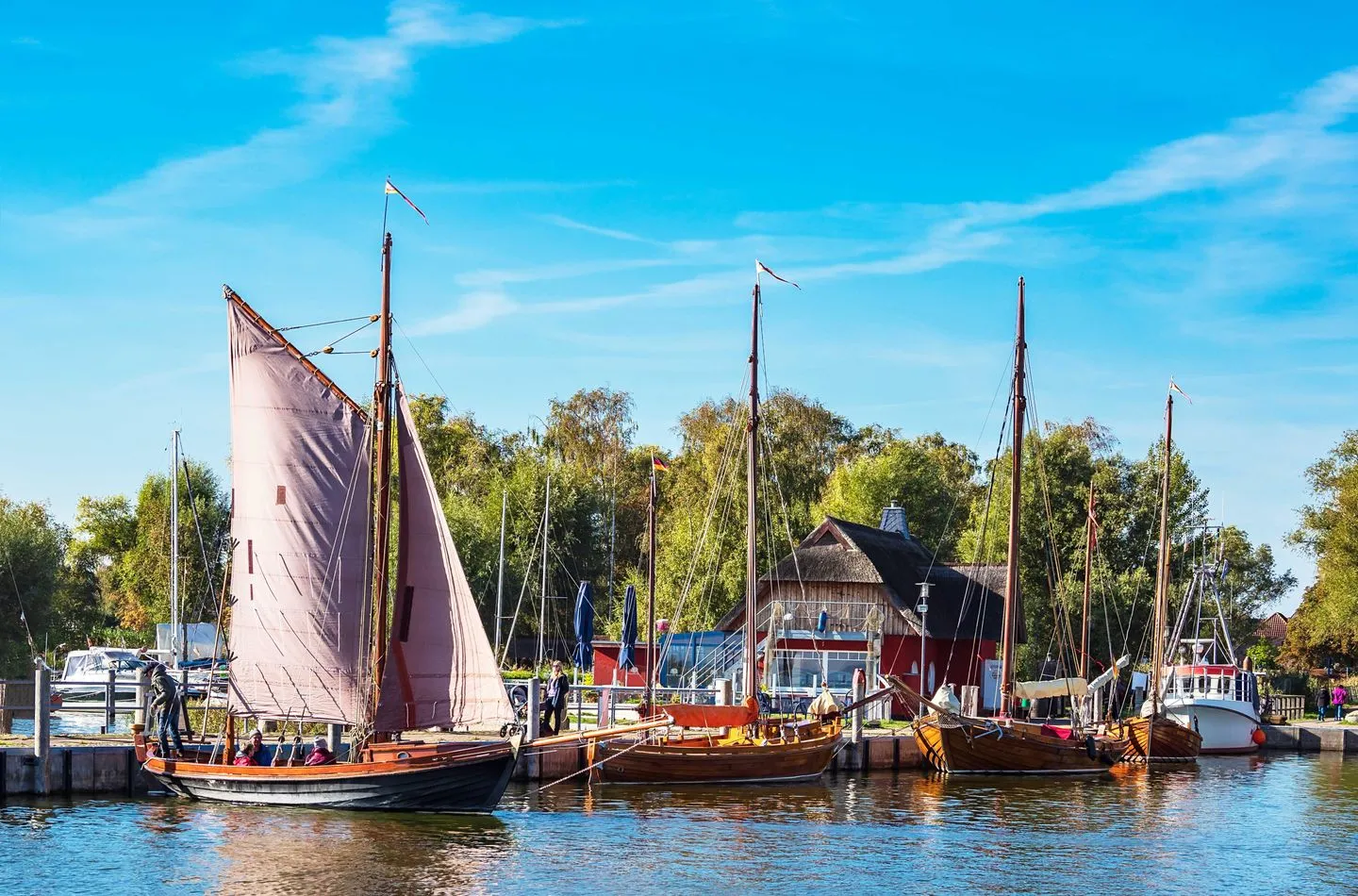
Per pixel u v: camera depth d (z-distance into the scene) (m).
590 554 99.44
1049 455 94.81
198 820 34.03
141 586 104.94
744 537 85.12
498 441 118.81
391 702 36.81
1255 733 67.81
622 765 42.50
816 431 104.31
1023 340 54.34
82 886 27.94
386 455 37.12
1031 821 39.50
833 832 36.22
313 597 37.22
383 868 29.94
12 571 76.38
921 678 63.41
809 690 61.09
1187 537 95.31
